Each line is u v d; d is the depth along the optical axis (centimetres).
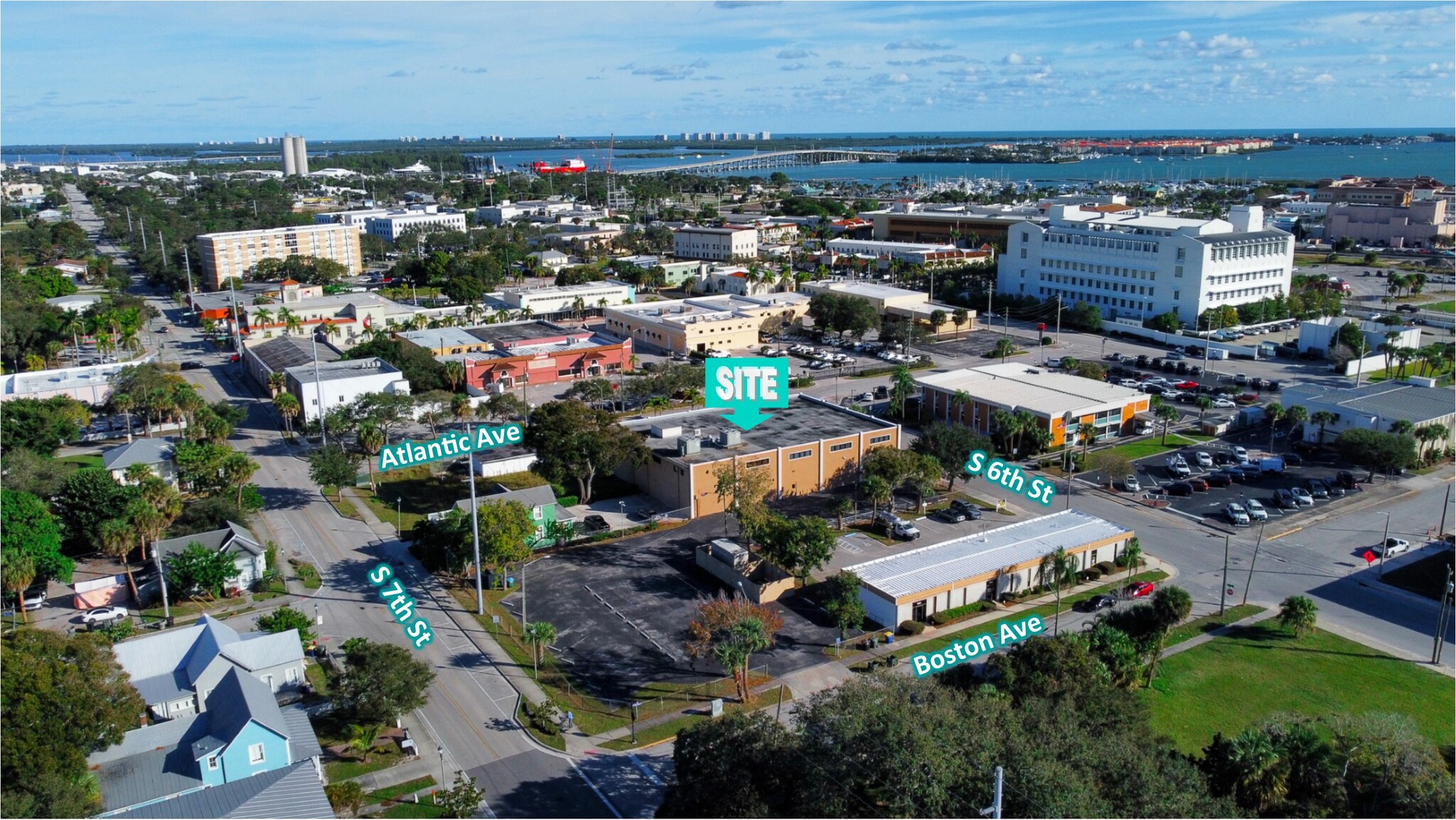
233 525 9269
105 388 14612
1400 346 16725
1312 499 10706
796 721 6538
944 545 9112
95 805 5403
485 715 6888
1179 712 6819
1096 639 6919
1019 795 4800
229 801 5316
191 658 7025
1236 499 10800
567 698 7069
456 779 6125
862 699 5547
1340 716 6425
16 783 5259
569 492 11081
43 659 5894
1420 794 5331
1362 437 11100
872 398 14925
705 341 18312
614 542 9844
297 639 7188
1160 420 13462
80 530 9275
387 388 14125
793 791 5356
